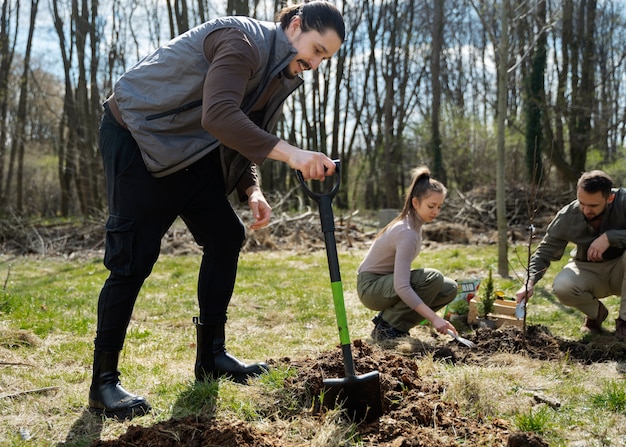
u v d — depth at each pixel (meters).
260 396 2.78
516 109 22.61
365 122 27.14
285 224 12.45
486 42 24.44
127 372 3.37
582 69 18.48
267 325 4.88
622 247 4.08
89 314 5.17
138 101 2.59
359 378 2.50
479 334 4.02
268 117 2.88
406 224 4.10
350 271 8.10
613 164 19.36
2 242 12.52
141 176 2.68
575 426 2.66
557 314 4.98
